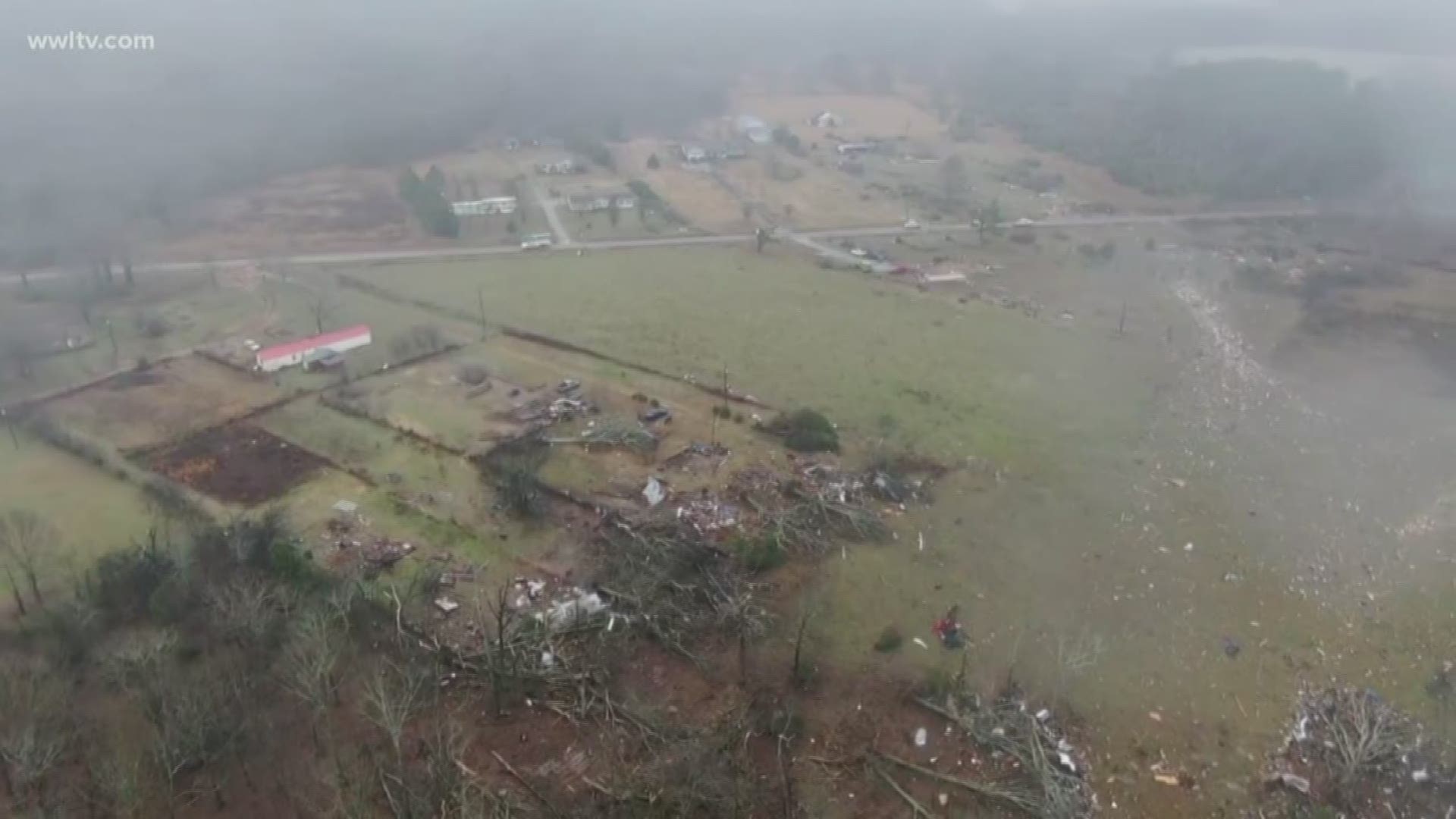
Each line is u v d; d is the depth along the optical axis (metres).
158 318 91.44
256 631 46.44
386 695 41.78
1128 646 50.31
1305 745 44.25
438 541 57.44
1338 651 50.50
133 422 71.44
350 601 49.31
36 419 71.12
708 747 42.31
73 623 47.62
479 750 42.47
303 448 68.06
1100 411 77.19
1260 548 59.31
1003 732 43.69
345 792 39.53
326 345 83.44
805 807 40.06
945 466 67.75
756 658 48.28
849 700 46.03
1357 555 58.88
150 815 38.78
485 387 77.88
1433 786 42.38
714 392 78.38
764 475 64.94
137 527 58.16
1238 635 51.53
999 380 82.56
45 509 59.81
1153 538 60.06
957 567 56.50
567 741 43.03
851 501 62.38
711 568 54.38
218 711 42.41
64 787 39.72
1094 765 42.94
